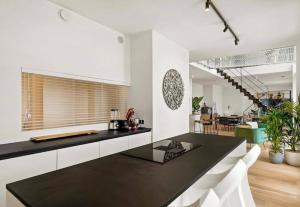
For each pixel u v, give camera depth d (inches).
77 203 31.2
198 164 52.0
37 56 93.9
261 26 131.0
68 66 107.0
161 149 68.6
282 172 139.7
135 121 133.7
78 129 114.0
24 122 90.7
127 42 145.4
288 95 473.1
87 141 93.0
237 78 362.9
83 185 38.5
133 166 50.4
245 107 509.7
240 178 39.0
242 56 283.7
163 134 145.1
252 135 201.9
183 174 44.4
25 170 70.7
